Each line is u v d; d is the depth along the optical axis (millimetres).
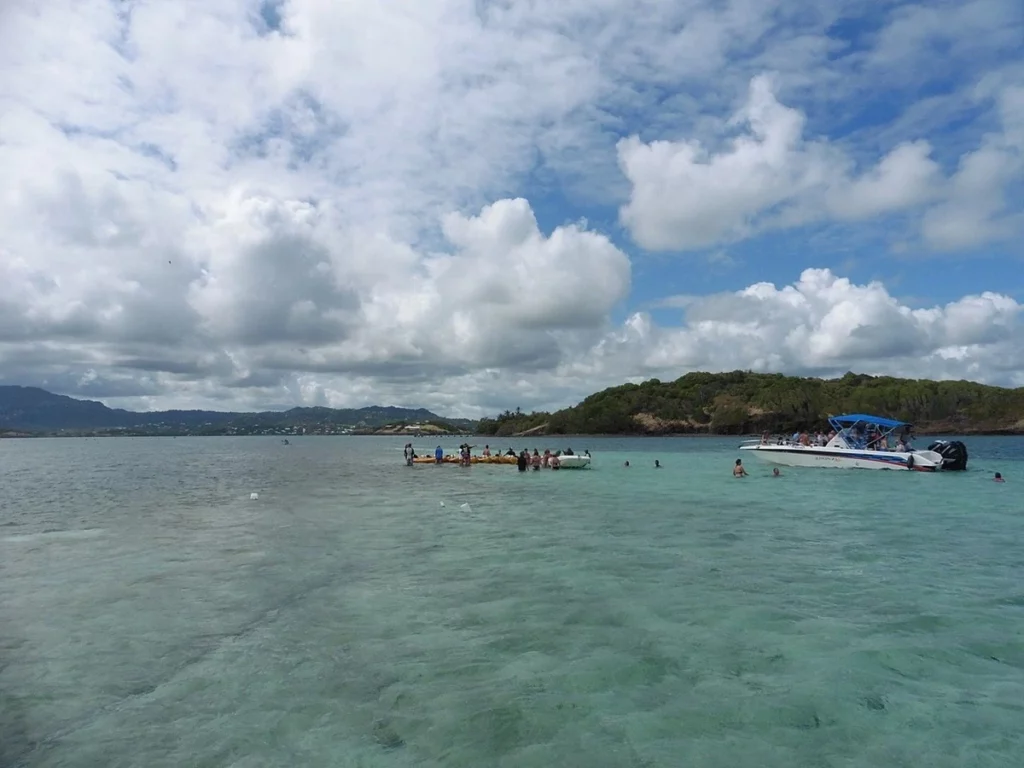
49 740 6840
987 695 7855
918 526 20375
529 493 31125
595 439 165625
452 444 147000
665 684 8148
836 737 6855
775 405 157125
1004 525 20516
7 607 11516
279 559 15422
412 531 19469
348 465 58875
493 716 7293
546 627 10297
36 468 57812
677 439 150500
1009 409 135125
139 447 140375
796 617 10789
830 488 32688
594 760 6395
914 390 145500
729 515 22953
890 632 10070
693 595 12109
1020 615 10914
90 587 12891
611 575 13695
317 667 8703
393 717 7273
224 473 48719
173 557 15742
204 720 7238
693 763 6340
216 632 10133
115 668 8727
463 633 10023
